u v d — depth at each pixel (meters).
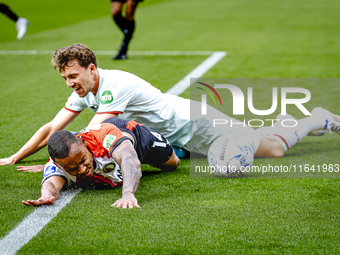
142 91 4.14
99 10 24.11
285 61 10.48
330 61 10.39
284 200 3.49
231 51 12.05
